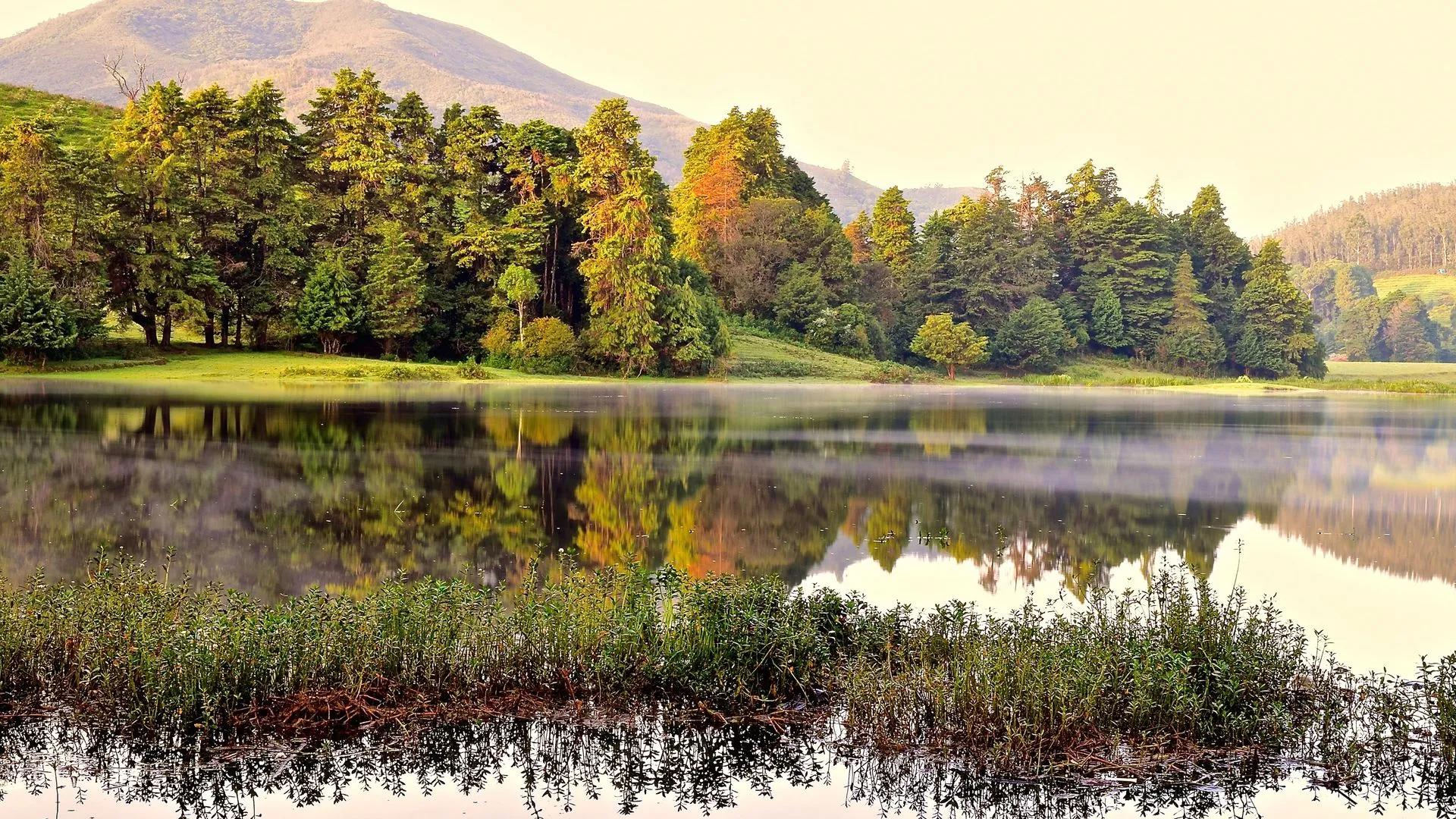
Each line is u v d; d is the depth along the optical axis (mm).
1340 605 15398
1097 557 18438
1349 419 53375
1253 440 40156
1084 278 127188
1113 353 125812
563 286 86188
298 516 19797
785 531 20031
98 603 10797
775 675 10250
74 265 60281
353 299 70438
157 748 9078
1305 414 57656
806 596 13242
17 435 30828
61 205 59406
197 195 69562
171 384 54281
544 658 10195
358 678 9680
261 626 10047
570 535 19125
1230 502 24422
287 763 8914
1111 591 14703
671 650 10273
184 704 9211
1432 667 12203
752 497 23625
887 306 108125
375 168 75000
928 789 8719
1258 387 105062
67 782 8555
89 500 20656
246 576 15266
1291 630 12328
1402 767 9258
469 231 76625
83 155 61562
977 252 117250
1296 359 125000
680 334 78375
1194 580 16797
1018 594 15703
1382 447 37656
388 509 20906
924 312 115625
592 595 11758
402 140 79375
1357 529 21453
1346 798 8703
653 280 78000
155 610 10586
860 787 8773
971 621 11281
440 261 77312
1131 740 9203
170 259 64438
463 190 77750
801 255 104812
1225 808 8508
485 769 8930
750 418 45375
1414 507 24016
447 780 8742
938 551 18625
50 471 24125
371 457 28266
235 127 70750
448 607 10906
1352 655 12883
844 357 98062
